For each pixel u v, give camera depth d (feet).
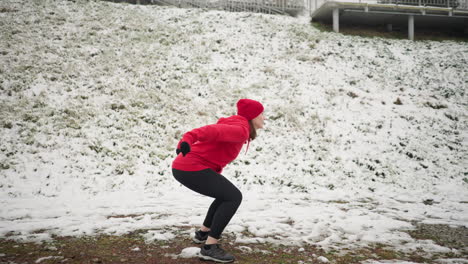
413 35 57.88
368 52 49.60
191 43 45.68
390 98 38.75
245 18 55.16
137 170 23.08
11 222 13.08
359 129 32.65
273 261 9.18
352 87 40.37
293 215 15.49
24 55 36.06
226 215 8.81
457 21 59.62
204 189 8.83
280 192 21.68
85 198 18.25
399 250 10.82
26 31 40.81
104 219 13.96
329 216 15.56
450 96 40.57
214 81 37.99
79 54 38.50
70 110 28.66
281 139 30.01
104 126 27.81
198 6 62.18
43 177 20.53
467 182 25.26
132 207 16.55
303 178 24.35
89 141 25.41
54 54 37.47
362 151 29.27
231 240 11.16
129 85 34.58
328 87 39.58
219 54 44.14
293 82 39.68
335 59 46.39
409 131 32.91
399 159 28.40
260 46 47.37
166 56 41.65
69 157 23.21
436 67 47.34
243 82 38.60
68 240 10.67
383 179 25.14
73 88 32.40
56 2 50.03
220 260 8.73
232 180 23.18
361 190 22.94
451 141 31.83
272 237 11.85
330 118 33.91
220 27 51.34
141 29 47.26
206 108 33.14
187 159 8.73
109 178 21.54
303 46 48.67
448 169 27.25
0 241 10.44
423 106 37.68
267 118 32.83
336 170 25.99
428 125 34.27
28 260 8.63
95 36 43.09
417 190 23.40
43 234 11.22
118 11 51.60
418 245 11.38
